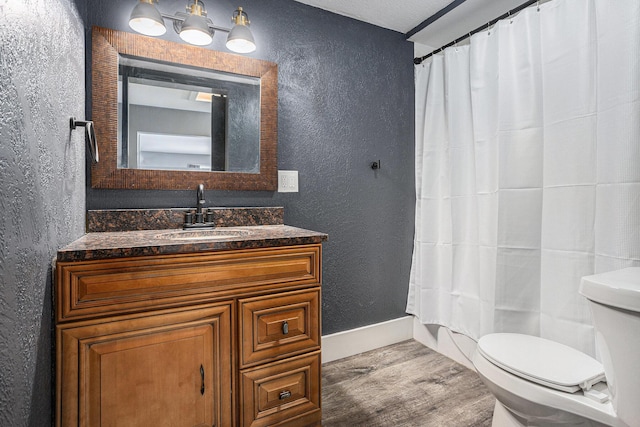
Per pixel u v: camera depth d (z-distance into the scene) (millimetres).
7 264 590
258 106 1793
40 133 778
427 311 2188
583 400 998
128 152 1537
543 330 1562
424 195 2201
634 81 1252
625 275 1047
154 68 1581
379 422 1482
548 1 1622
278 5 1857
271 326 1256
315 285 1357
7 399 603
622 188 1279
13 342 629
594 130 1390
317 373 1364
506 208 1677
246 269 1203
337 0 1903
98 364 989
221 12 1713
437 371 1919
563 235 1487
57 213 947
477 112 1843
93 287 976
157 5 1572
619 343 929
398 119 2287
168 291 1075
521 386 1093
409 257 2352
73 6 1176
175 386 1094
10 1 589
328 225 2041
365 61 2145
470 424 1463
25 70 671
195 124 1665
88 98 1439
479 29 1859
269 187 1822
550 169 1534
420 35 2246
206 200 1706
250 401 1221
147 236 1342
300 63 1926
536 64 1590
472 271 1925
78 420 965
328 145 2025
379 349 2207
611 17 1316
